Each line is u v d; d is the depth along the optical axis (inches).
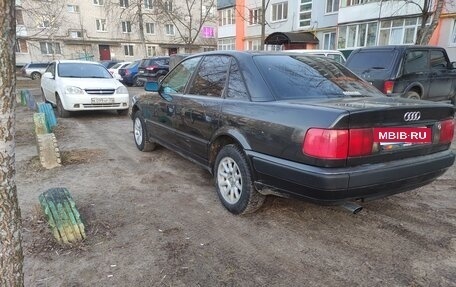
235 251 107.6
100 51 1681.8
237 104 127.4
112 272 97.0
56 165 189.9
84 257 103.8
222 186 137.4
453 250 108.0
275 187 110.9
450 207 139.9
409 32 727.7
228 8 1283.2
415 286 91.7
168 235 117.0
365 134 96.6
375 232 119.3
